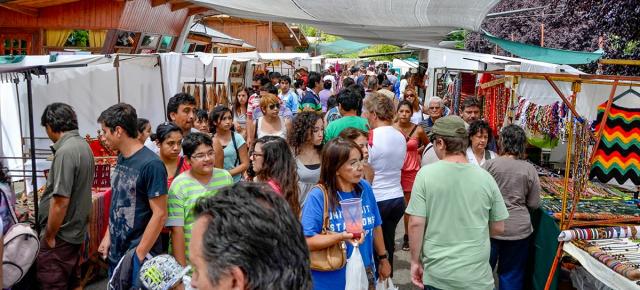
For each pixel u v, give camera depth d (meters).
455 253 3.21
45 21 10.09
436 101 6.48
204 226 1.17
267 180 3.34
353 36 11.45
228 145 5.07
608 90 5.40
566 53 9.34
